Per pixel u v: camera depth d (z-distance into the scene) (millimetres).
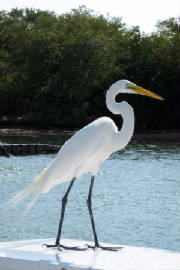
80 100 64312
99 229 15516
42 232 14859
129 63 65125
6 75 66125
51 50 62469
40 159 36062
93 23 68750
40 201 19719
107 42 62312
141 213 18031
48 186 8727
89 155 8734
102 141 8789
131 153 40594
